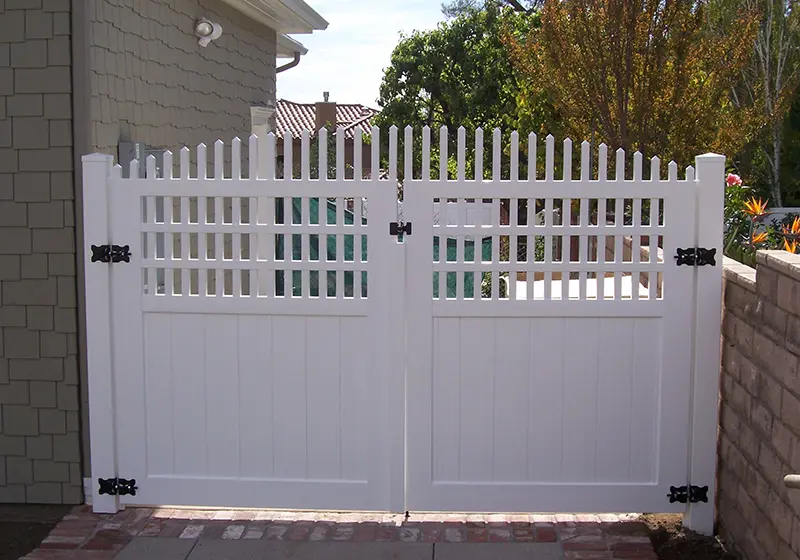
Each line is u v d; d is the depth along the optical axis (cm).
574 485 482
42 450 514
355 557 449
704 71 1099
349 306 476
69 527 486
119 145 570
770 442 402
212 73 829
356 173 472
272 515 507
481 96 2905
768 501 403
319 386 482
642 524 495
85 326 505
